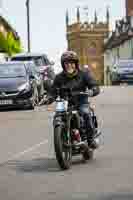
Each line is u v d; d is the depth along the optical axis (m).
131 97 27.41
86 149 10.07
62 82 10.06
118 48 101.31
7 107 23.77
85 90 10.09
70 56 9.94
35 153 11.62
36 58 31.47
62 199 7.46
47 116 19.66
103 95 29.23
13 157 11.16
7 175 9.26
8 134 14.88
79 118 9.93
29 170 9.66
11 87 22.39
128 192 7.80
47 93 10.17
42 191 7.99
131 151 11.46
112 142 12.76
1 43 57.94
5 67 23.56
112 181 8.55
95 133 10.45
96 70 140.00
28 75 23.28
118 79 43.75
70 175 9.10
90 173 9.22
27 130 15.67
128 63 44.75
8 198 7.61
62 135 9.51
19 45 62.69
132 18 95.12
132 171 9.30
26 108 23.30
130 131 14.66
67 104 9.84
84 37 140.88
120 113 19.42
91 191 7.91
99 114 19.19
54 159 10.80
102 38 140.00
